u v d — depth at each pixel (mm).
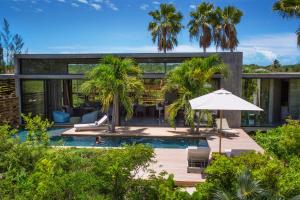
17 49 30984
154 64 16203
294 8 16312
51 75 16703
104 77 13812
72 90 19906
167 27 30688
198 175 8328
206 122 15891
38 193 4242
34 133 7504
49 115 18484
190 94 13727
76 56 16266
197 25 31328
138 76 15031
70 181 4461
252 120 16984
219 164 5473
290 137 8008
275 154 8430
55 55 16438
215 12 30953
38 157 6773
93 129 15156
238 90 15883
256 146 11539
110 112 17812
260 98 17328
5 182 5141
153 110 19578
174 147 12531
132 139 14023
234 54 15727
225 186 5324
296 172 5547
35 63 17016
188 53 15750
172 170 8773
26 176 6016
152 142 13531
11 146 6910
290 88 17094
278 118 17500
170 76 14484
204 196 5285
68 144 12984
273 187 5121
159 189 5242
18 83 16891
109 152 5684
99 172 4957
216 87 16391
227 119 16234
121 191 5012
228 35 30859
